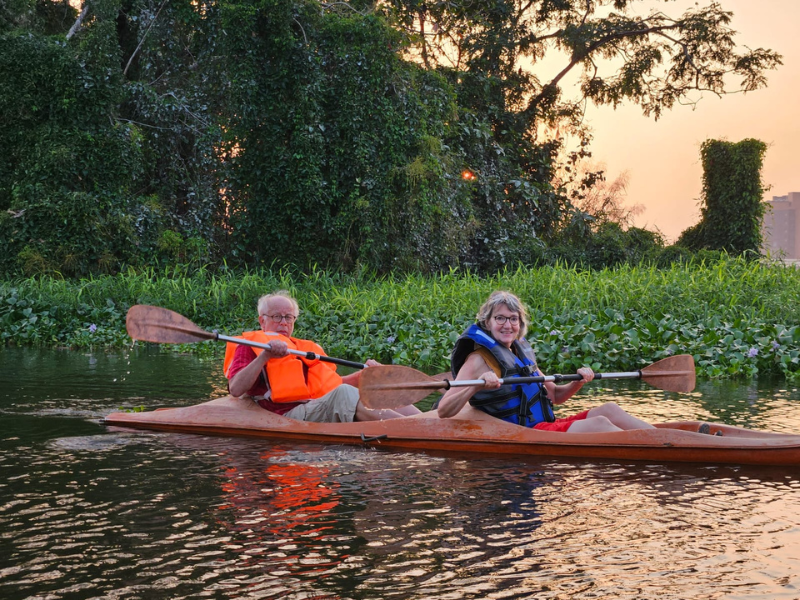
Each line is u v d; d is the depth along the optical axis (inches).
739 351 372.5
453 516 141.9
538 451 194.9
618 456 190.9
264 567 116.6
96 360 392.8
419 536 130.8
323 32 784.3
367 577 113.0
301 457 190.2
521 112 1138.0
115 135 754.2
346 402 218.2
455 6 1010.1
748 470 179.0
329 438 210.1
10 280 680.4
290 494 156.1
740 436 193.6
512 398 202.5
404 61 831.7
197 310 578.9
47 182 732.0
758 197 1166.3
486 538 130.1
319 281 693.3
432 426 201.9
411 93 807.1
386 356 424.5
